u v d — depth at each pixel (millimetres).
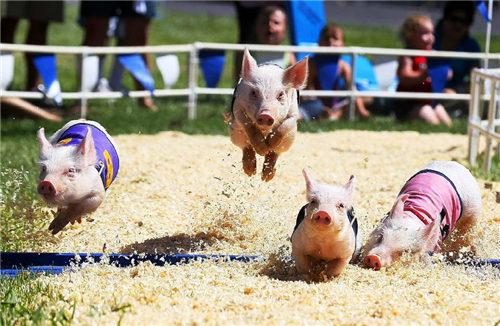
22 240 11844
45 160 10773
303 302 9422
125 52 21125
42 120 20719
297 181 15352
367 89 22812
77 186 10758
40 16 22812
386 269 10555
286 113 11281
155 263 10984
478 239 11828
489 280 10531
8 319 8625
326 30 22984
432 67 22031
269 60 21547
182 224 12859
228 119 12148
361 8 47844
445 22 23422
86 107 22516
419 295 9727
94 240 12070
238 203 13102
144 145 18125
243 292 9773
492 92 16484
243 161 11766
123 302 9250
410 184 11312
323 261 10422
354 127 21109
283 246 11492
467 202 11367
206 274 10445
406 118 22547
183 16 43188
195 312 9055
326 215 9859
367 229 12367
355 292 9867
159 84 26953
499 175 16188
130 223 12844
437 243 10953
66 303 9172
